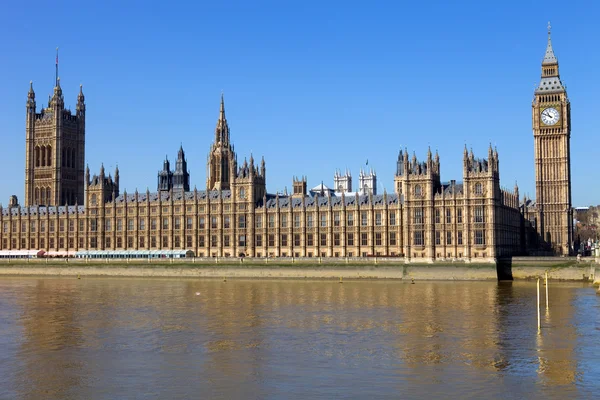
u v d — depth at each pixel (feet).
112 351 322.34
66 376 277.44
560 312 431.02
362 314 432.25
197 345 334.24
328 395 248.93
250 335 359.66
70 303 511.40
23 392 256.52
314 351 318.24
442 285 645.51
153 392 254.88
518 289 590.14
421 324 389.60
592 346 323.57
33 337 359.46
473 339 342.44
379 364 291.99
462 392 250.16
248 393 252.42
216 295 562.66
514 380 264.52
